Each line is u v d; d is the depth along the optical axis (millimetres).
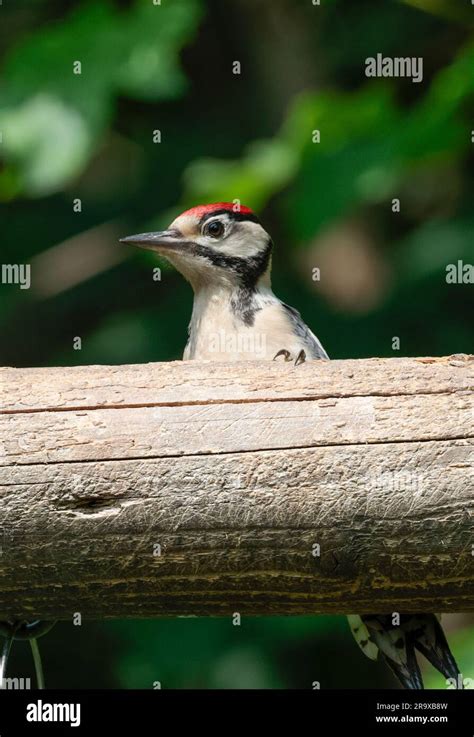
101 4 11938
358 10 14359
